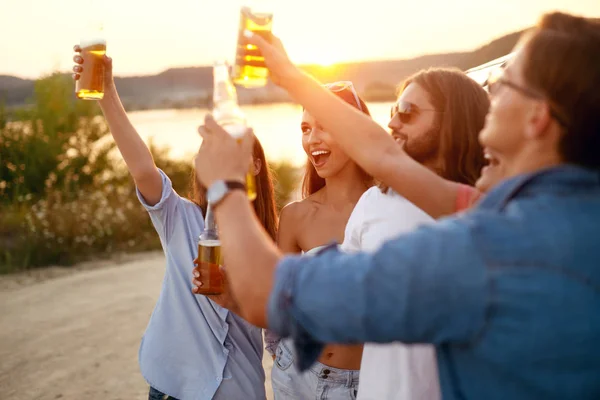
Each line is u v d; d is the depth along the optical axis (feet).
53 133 38.32
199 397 8.08
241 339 8.55
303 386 8.21
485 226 3.49
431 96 6.35
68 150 39.27
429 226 3.62
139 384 16.07
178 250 8.59
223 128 4.45
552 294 3.29
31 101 39.50
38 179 37.52
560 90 3.60
